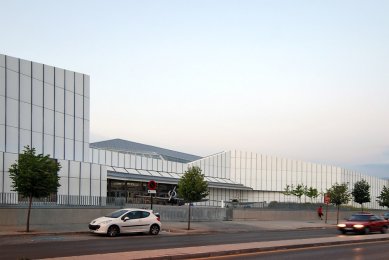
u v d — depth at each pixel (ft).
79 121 173.88
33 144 155.53
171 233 110.83
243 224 150.30
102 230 95.96
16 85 151.53
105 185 166.50
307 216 196.13
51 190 99.09
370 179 337.31
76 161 156.87
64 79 168.96
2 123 145.79
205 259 58.49
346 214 212.43
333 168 305.12
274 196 295.48
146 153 265.13
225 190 278.87
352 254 68.28
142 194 229.25
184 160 294.25
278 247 73.26
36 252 63.87
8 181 132.87
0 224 106.42
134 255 56.65
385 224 121.60
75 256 55.72
